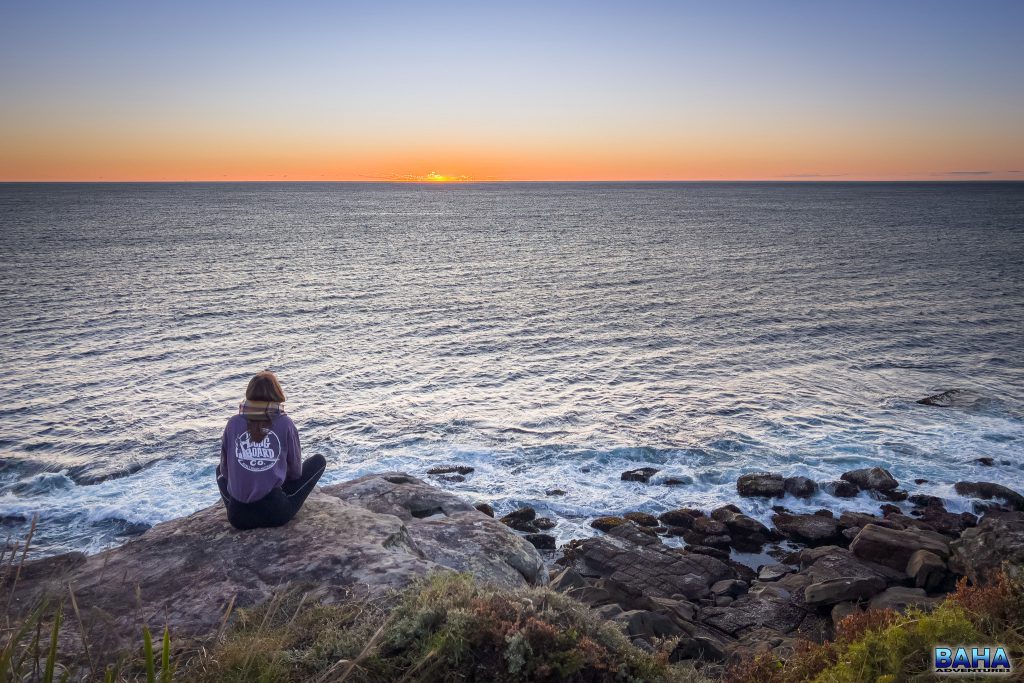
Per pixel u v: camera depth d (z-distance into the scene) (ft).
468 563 17.63
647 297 154.51
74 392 81.97
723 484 57.57
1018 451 63.26
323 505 18.30
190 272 190.08
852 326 121.39
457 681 10.25
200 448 64.95
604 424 72.33
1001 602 14.52
